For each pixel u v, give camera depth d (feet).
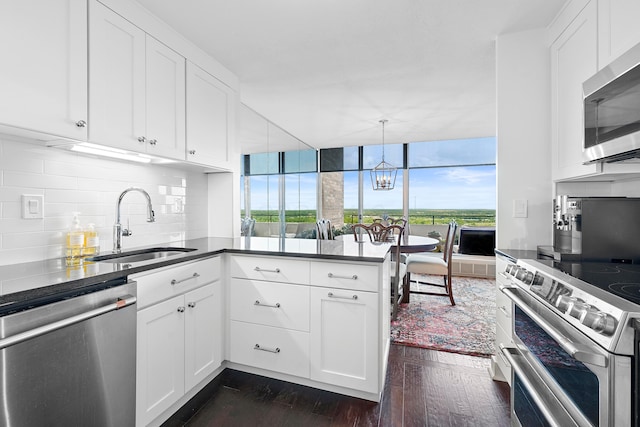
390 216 19.90
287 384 6.35
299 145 17.42
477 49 7.44
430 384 6.39
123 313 4.29
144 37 5.70
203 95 7.30
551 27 6.32
